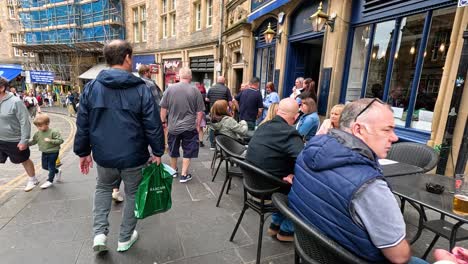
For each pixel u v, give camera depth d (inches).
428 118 135.9
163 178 82.6
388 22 158.1
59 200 120.3
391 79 156.9
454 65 116.1
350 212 40.9
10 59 940.0
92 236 92.7
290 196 54.2
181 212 111.7
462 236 71.3
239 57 363.9
